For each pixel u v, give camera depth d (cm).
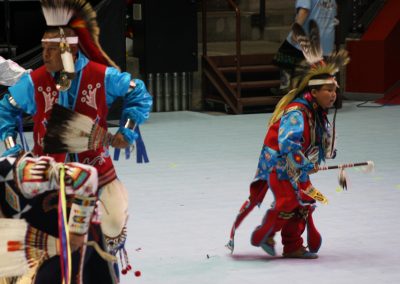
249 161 2077
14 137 1024
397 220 1534
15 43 2942
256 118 2769
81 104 990
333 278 1209
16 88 999
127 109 1015
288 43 2645
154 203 1669
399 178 1880
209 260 1299
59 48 956
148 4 2822
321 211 1596
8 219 807
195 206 1642
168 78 2919
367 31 3180
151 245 1382
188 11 2866
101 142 920
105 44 2656
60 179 785
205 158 2117
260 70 2983
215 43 3325
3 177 793
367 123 2641
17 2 2920
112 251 1022
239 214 1316
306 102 1243
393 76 3147
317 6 2614
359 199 1691
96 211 871
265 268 1258
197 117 2800
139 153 1084
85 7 981
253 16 3381
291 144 1222
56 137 876
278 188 1262
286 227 1301
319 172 1941
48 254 817
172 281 1195
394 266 1266
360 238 1418
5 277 832
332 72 1240
